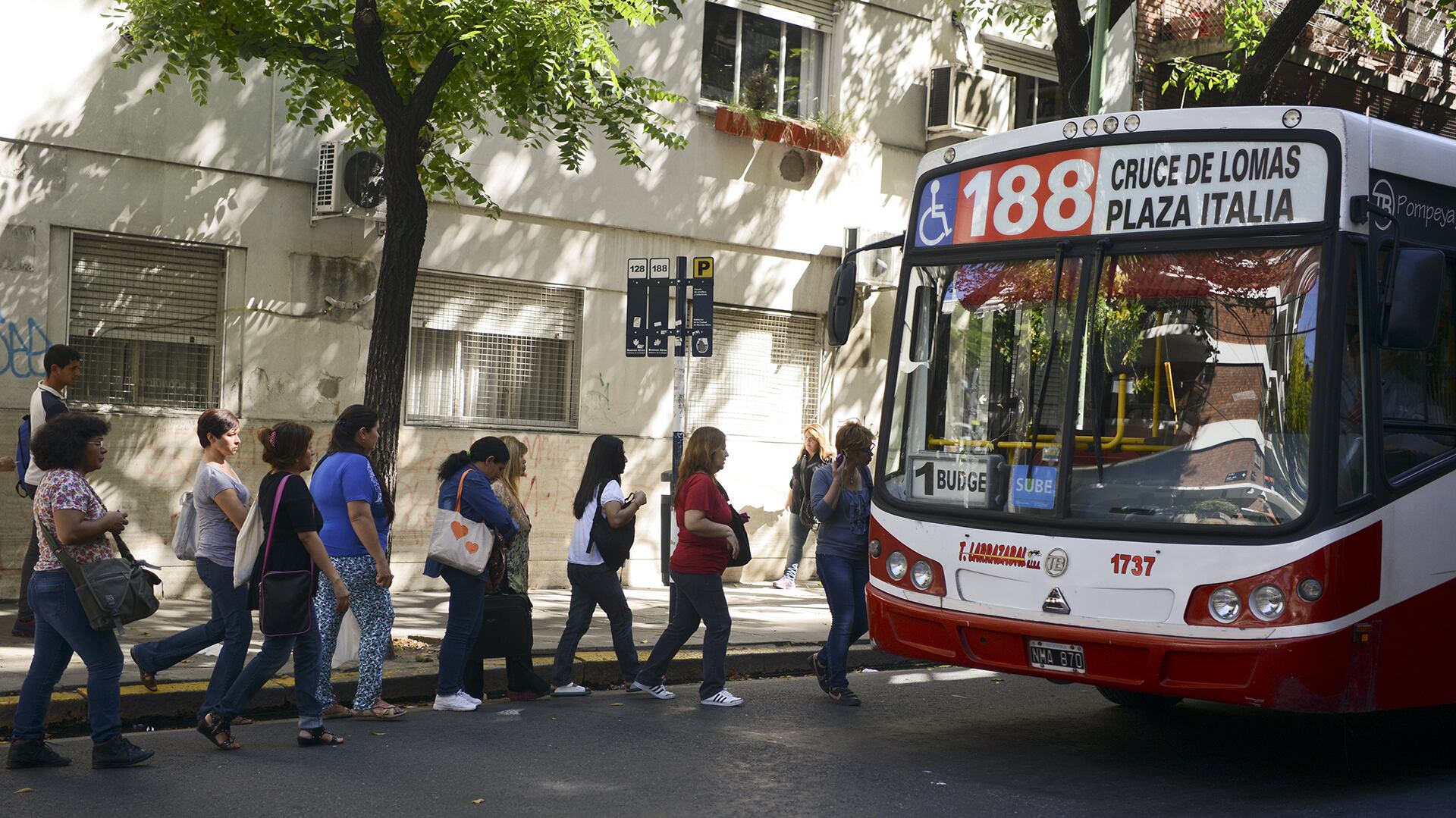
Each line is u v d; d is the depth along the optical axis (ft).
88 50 40.68
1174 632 22.59
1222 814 22.09
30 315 39.70
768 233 54.75
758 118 53.42
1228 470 22.80
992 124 59.82
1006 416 25.21
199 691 28.37
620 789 22.89
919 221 27.40
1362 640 22.31
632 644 31.89
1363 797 23.45
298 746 25.64
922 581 25.71
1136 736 28.55
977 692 33.58
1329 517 22.00
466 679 30.55
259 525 24.86
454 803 21.80
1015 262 25.64
